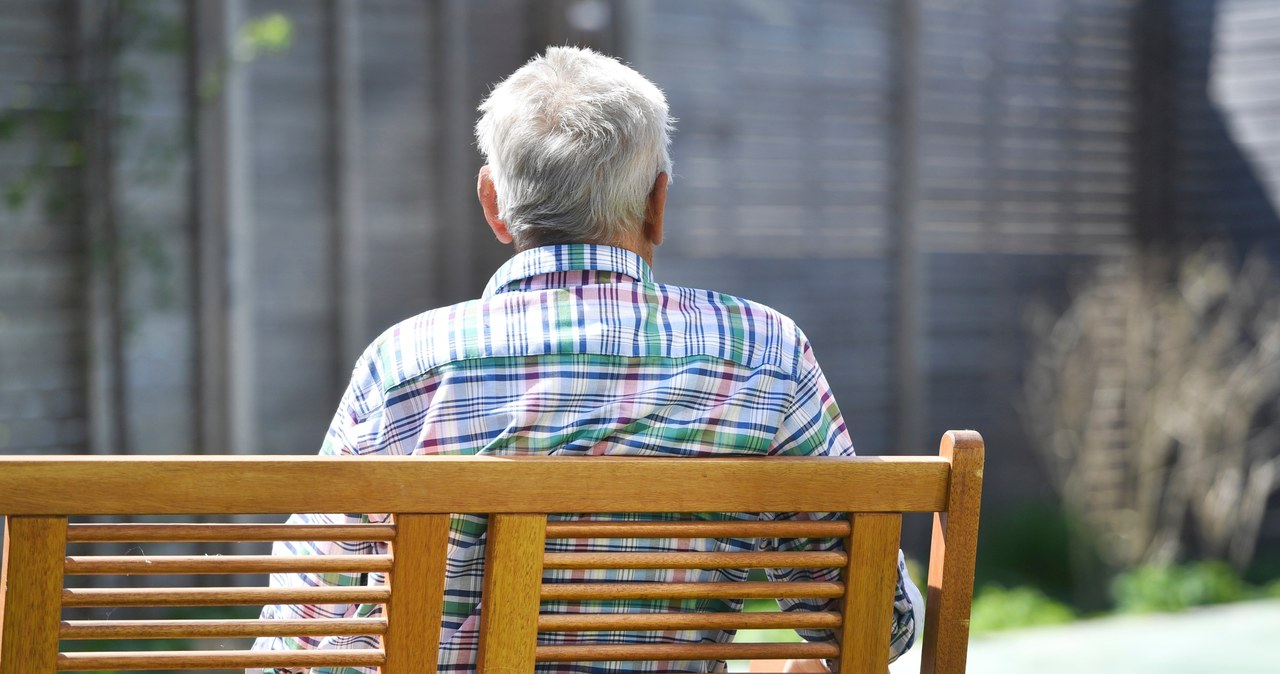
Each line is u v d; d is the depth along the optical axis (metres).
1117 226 26.81
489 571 4.86
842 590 5.25
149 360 17.33
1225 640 15.45
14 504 4.38
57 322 16.92
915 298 23.92
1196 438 24.47
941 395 24.67
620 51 19.94
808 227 22.98
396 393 5.16
